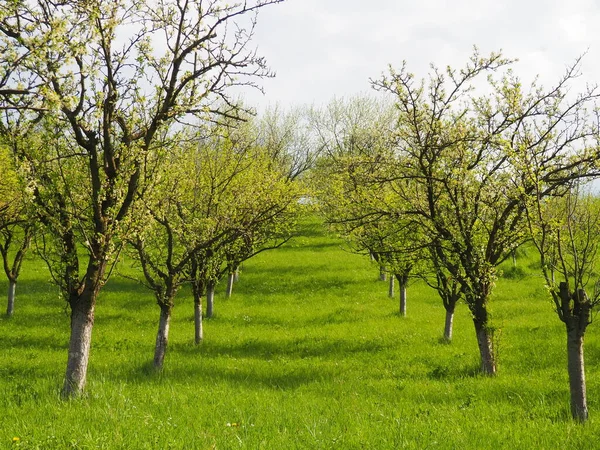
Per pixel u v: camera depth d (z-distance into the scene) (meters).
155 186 14.78
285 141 61.78
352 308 30.61
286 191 23.80
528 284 36.06
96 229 12.98
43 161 12.66
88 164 13.97
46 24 10.59
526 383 15.68
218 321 28.22
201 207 21.81
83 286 13.23
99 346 22.45
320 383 16.25
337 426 10.74
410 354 21.05
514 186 14.11
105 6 11.92
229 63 13.41
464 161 16.25
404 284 28.92
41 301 31.67
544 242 11.97
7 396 12.89
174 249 25.62
